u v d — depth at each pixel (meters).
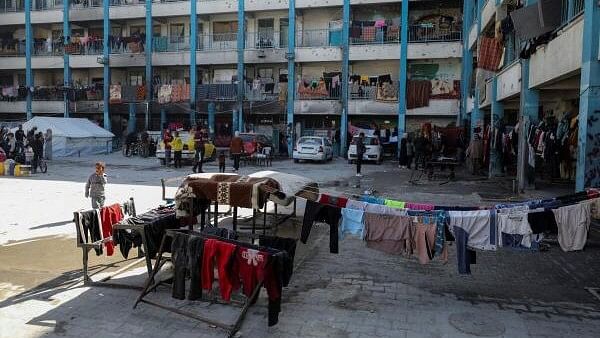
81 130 28.45
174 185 15.42
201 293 4.88
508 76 16.14
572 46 10.28
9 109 36.31
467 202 12.05
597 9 9.17
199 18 33.50
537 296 5.73
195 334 4.56
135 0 34.06
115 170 20.70
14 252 7.31
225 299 4.64
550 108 19.66
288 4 30.73
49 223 9.39
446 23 29.50
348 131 31.00
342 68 30.00
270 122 33.00
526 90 13.80
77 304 5.25
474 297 5.66
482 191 14.21
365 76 30.36
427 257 5.32
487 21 19.92
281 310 5.16
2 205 11.45
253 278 4.52
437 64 30.08
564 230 5.10
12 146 20.83
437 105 28.48
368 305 5.36
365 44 29.62
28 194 13.25
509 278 6.38
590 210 5.13
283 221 9.57
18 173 18.11
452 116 29.23
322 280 6.20
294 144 31.14
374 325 4.83
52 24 36.69
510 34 16.28
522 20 11.55
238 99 31.31
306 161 26.64
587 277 6.45
